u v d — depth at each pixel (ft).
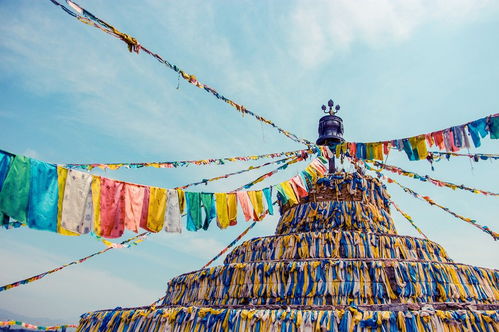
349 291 57.41
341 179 82.07
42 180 26.04
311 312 50.01
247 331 50.14
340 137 88.79
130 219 31.53
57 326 69.97
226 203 39.58
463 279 61.82
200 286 67.77
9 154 24.63
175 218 34.78
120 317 62.69
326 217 77.25
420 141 48.03
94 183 29.63
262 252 71.87
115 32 28.07
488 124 41.14
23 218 24.63
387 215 81.00
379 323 47.55
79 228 27.71
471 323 47.26
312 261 61.31
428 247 71.36
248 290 61.67
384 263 59.82
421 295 57.57
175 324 55.06
